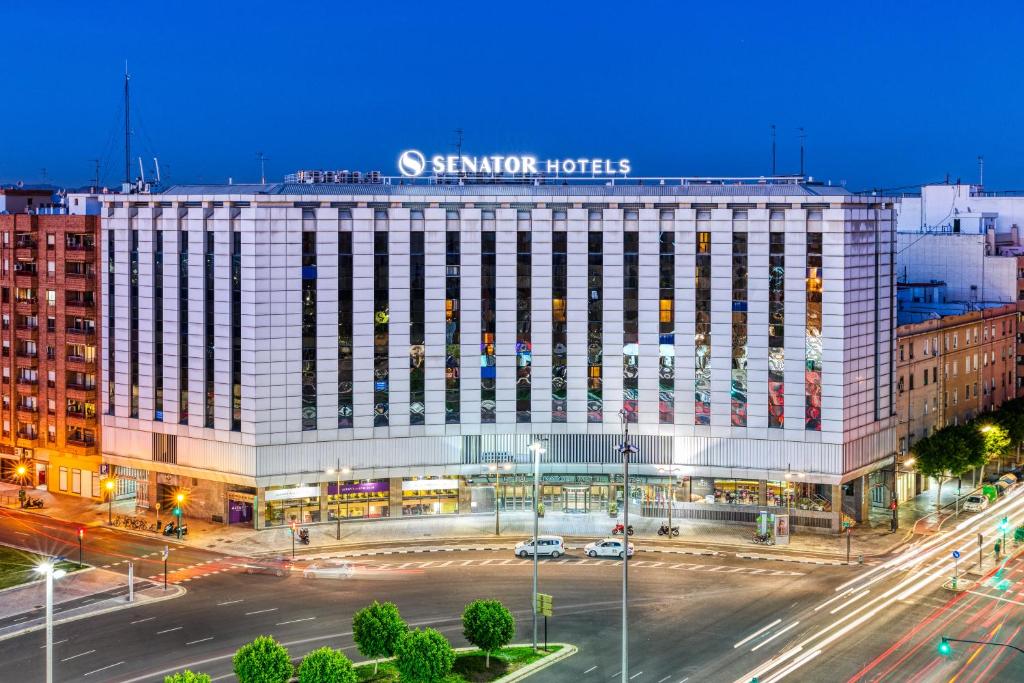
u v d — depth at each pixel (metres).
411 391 159.00
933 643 112.19
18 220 177.38
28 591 129.25
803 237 153.38
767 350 155.88
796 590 129.00
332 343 155.75
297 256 153.62
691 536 151.75
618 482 161.62
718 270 156.62
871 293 158.12
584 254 159.00
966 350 192.62
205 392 157.75
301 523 156.75
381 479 159.38
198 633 115.31
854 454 156.50
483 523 157.62
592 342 160.00
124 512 164.12
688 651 109.88
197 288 156.75
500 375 160.38
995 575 134.62
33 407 178.62
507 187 163.62
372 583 131.62
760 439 156.88
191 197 155.88
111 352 166.38
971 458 166.00
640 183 169.00
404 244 157.00
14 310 178.62
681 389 159.00
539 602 109.38
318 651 94.19
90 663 107.44
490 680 102.19
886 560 141.50
